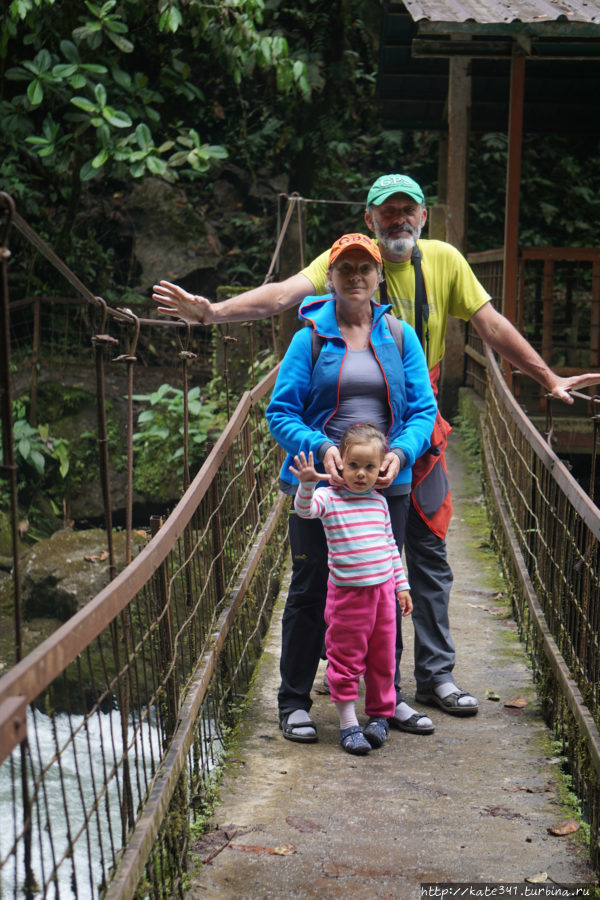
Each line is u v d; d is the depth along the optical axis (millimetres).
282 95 12867
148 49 11352
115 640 2191
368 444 3219
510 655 4531
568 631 3650
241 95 13797
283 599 5270
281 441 3426
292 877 2662
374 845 2842
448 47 7480
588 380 3744
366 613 3393
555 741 3588
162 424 9305
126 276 12875
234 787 3217
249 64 10250
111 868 2041
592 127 11461
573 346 7953
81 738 5363
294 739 3586
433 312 3697
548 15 6539
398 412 3436
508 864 2738
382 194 3484
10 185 11461
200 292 12820
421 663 3961
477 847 2836
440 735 3676
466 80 9289
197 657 3191
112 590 2080
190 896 2564
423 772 3348
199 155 9312
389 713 3580
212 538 3674
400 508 3535
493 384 7066
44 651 1643
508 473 5945
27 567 7320
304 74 10469
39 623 7195
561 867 2729
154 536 2654
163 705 2789
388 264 3650
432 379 3807
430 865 2730
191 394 9633
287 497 6031
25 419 9820
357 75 13547
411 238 3535
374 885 2623
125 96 9828
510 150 7570
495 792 3199
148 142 9141
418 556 3916
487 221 15094
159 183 12906
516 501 5551
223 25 9586
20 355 10875
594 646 3078
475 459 8445
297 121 13102
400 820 2998
